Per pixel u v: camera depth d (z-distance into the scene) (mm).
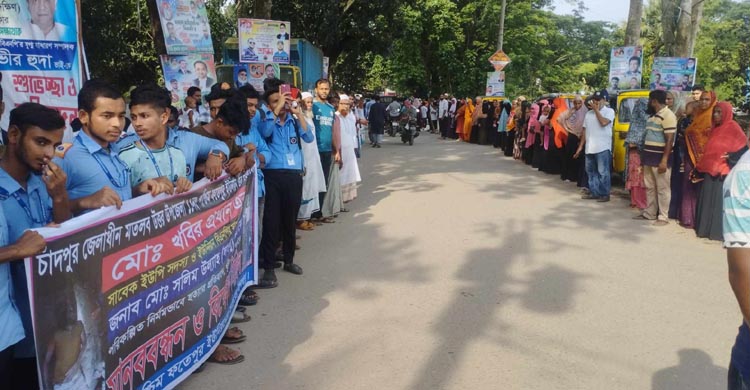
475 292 5453
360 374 3898
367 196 10539
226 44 16625
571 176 12188
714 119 7297
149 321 3252
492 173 13664
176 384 3541
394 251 6855
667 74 11875
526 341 4406
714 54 41000
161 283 3342
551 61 45469
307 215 7699
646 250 6922
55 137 2648
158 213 3271
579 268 6191
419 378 3846
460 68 34312
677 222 8375
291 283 5727
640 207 9023
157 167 3564
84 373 2768
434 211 9156
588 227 8078
